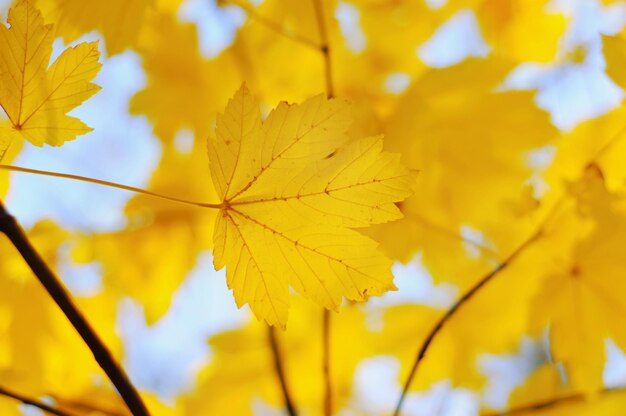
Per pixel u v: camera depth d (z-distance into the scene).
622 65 0.67
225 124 0.63
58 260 0.84
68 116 0.62
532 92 0.79
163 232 0.86
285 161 0.63
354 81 0.86
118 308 0.86
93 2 0.71
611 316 0.77
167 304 0.87
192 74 0.85
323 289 0.64
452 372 0.88
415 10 0.88
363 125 0.80
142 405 0.62
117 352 0.86
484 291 0.83
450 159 0.80
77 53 0.62
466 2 0.88
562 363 0.78
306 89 0.86
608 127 0.79
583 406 0.82
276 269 0.64
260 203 0.63
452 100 0.79
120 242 0.86
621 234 0.75
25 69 0.62
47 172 0.61
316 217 0.63
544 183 0.80
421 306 0.88
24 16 0.62
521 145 0.80
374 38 0.88
